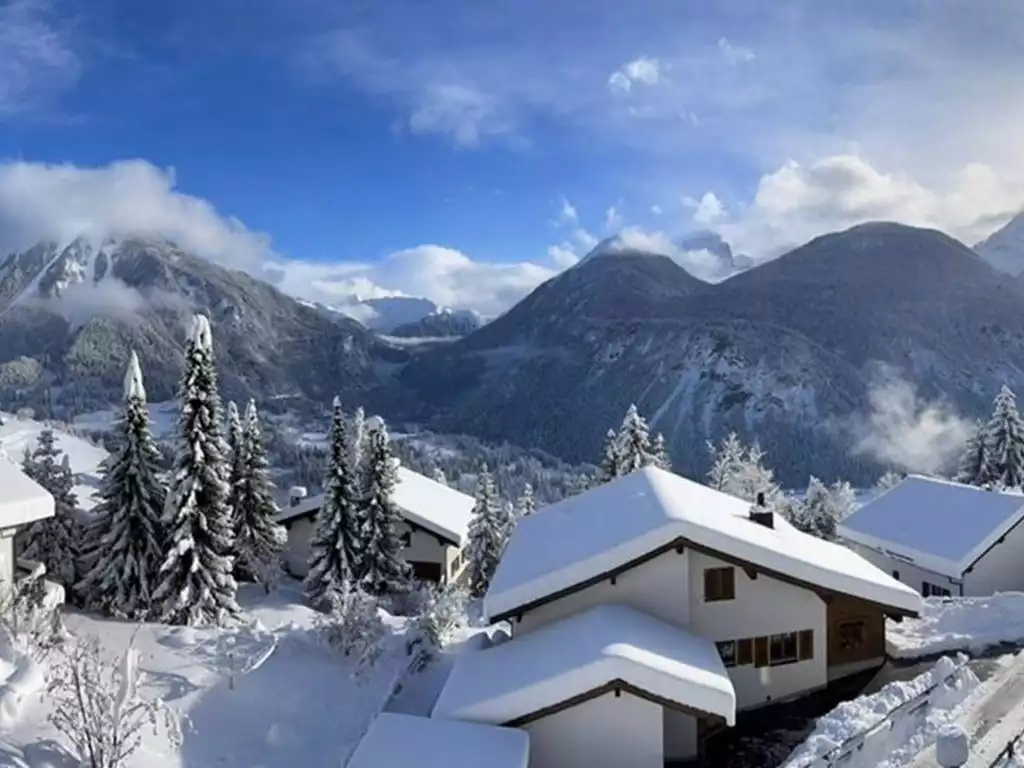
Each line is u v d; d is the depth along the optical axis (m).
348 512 40.34
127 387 32.06
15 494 22.23
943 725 16.86
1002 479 61.56
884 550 40.69
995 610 27.59
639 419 58.06
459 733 18.92
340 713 23.11
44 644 22.17
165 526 31.64
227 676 23.91
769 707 23.33
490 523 52.91
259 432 42.28
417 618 31.30
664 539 22.77
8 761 16.50
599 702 19.78
